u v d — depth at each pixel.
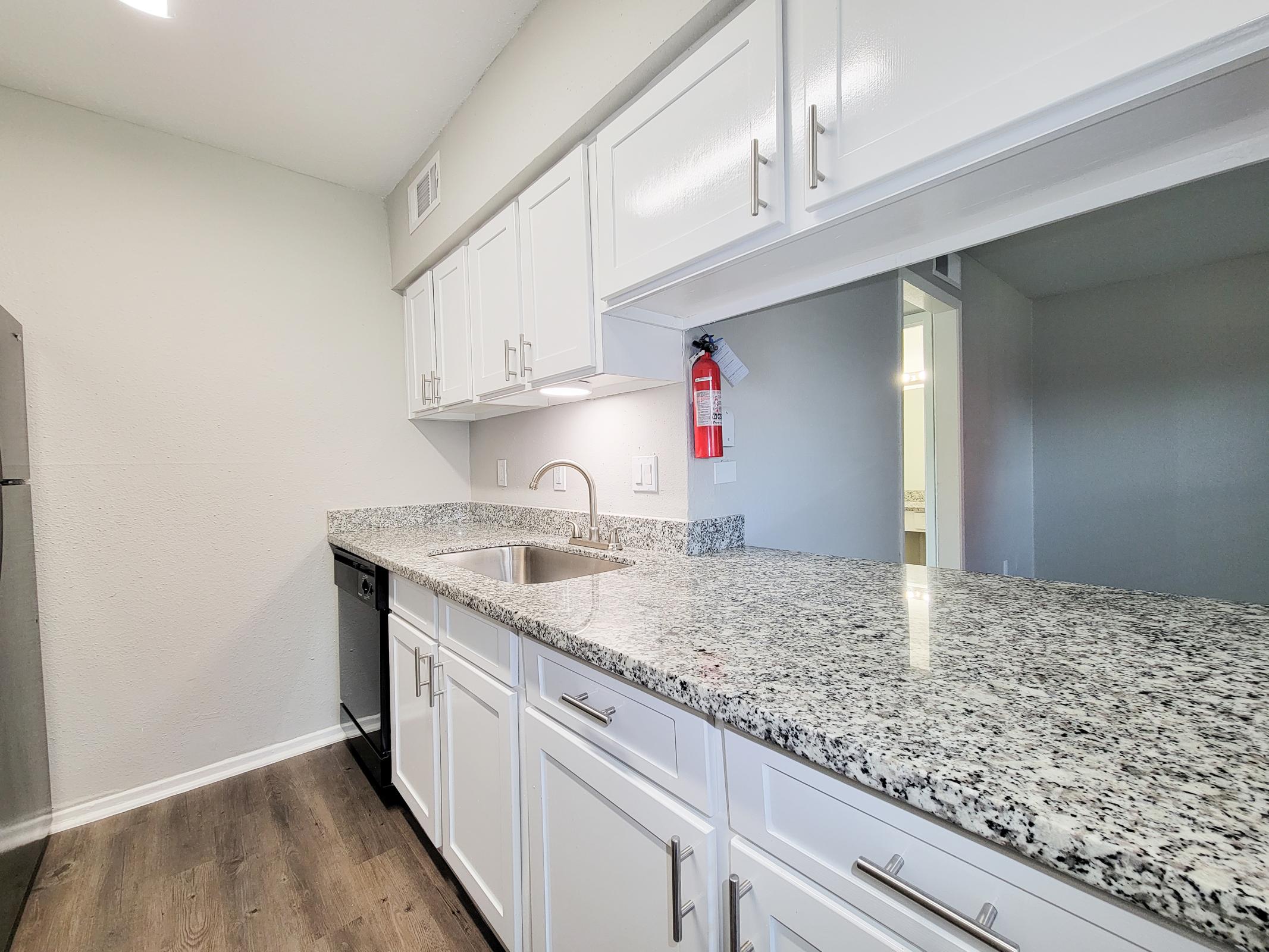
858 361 1.26
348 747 2.18
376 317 2.38
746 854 0.64
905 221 0.90
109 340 1.79
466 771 1.28
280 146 2.01
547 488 2.13
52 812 1.67
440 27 1.48
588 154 1.33
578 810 0.92
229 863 1.53
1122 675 0.64
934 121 0.73
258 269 2.08
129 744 1.82
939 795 0.45
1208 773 0.44
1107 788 0.42
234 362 2.03
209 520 1.97
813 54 0.86
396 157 2.11
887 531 1.27
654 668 0.71
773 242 0.95
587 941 0.91
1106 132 0.67
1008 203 0.85
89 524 1.75
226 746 2.00
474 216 1.76
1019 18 0.66
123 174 1.83
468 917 1.35
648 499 1.64
